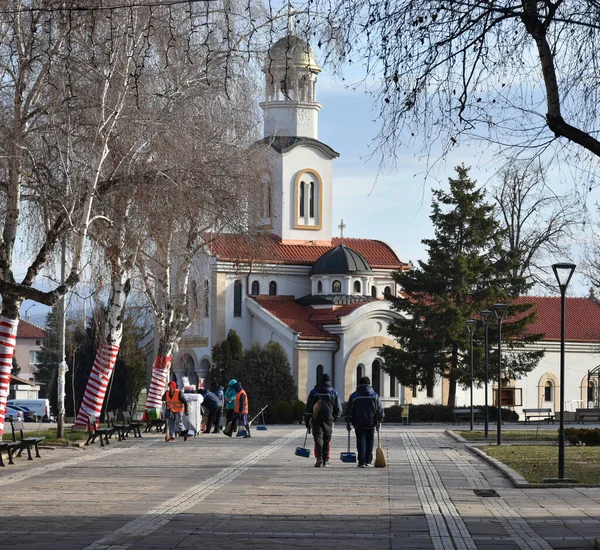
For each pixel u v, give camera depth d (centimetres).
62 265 3384
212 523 1514
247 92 3522
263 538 1377
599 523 1533
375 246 8462
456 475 2348
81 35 2669
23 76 2630
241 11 3053
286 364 6681
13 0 2570
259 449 3294
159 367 4544
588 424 6075
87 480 2183
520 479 2158
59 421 3622
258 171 3741
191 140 3175
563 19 1227
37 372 9788
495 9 1220
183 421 4034
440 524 1518
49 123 2780
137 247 3309
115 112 2755
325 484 2116
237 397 4094
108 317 3938
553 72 1251
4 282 2691
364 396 2591
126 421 4338
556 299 8706
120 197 3041
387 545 1328
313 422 2595
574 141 1259
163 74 3130
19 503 1755
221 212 3328
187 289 4750
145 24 2706
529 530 1462
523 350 7862
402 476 2312
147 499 1820
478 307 6731
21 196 2906
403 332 6731
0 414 2878
